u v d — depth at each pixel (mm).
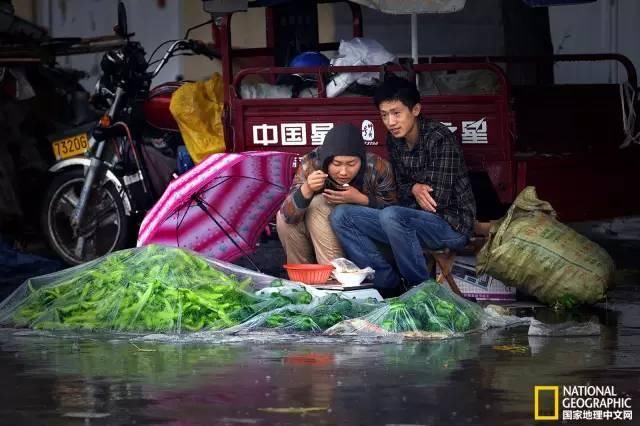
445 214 9672
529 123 11656
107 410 6281
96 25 16844
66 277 9406
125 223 11992
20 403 6469
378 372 7191
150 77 12133
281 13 12414
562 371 7223
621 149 11336
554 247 9570
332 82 10773
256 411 6234
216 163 9344
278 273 11078
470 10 15086
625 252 13227
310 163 9773
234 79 10680
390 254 9828
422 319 8594
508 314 9414
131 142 11852
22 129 13133
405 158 9797
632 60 15805
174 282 8898
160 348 8070
